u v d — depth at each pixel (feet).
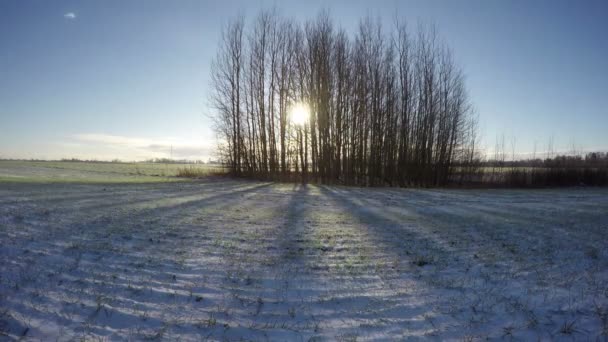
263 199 48.21
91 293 14.56
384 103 95.30
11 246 19.72
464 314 13.17
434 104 99.25
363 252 21.44
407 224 30.78
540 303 13.99
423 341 11.30
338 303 14.10
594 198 63.93
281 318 12.81
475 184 105.19
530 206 46.85
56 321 12.32
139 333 11.60
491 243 24.20
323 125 94.99
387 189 76.54
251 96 102.94
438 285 16.11
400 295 14.96
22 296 14.06
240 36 103.24
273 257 19.94
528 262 19.77
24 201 34.14
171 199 43.70
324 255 20.63
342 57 94.02
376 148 94.32
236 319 12.69
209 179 97.25
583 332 11.68
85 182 66.49
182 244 22.03
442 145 99.76
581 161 130.21
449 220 33.45
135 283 15.70
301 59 97.81
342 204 44.70
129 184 67.92
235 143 104.42
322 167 94.48
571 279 16.78
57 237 22.20
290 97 99.60
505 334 11.70
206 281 16.11
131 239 22.77
